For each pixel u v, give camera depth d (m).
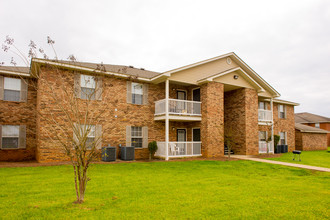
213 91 17.20
